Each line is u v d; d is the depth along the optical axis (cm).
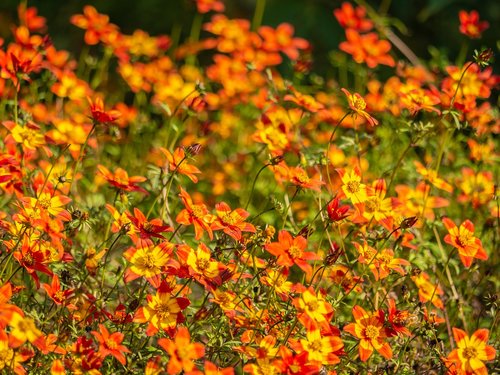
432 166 213
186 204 174
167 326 171
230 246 186
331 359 169
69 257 176
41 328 175
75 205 193
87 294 176
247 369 168
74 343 172
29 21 221
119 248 193
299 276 196
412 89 193
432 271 198
